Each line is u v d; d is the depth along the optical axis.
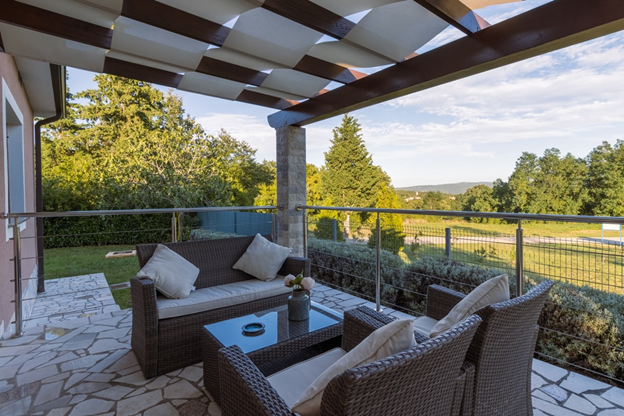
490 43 2.18
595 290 2.22
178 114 12.44
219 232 5.91
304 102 3.91
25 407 1.82
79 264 6.27
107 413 1.76
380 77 2.95
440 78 2.53
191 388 1.99
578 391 1.96
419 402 0.90
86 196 8.52
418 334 1.48
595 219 1.95
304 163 4.49
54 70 3.41
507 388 1.33
